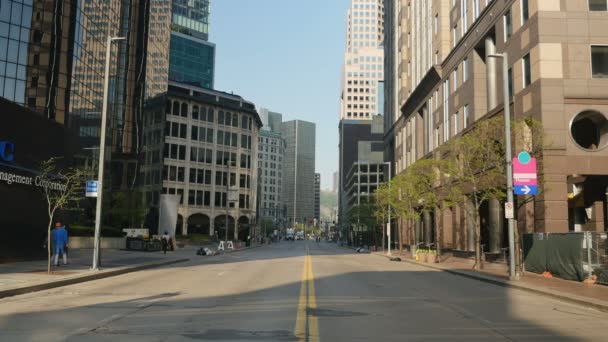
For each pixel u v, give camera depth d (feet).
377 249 242.58
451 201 126.41
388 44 291.99
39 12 167.94
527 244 89.40
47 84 167.02
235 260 124.47
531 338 30.35
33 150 90.89
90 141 194.29
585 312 42.86
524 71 107.04
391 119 275.80
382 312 39.81
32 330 30.22
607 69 98.48
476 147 92.84
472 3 145.48
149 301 44.32
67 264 81.15
